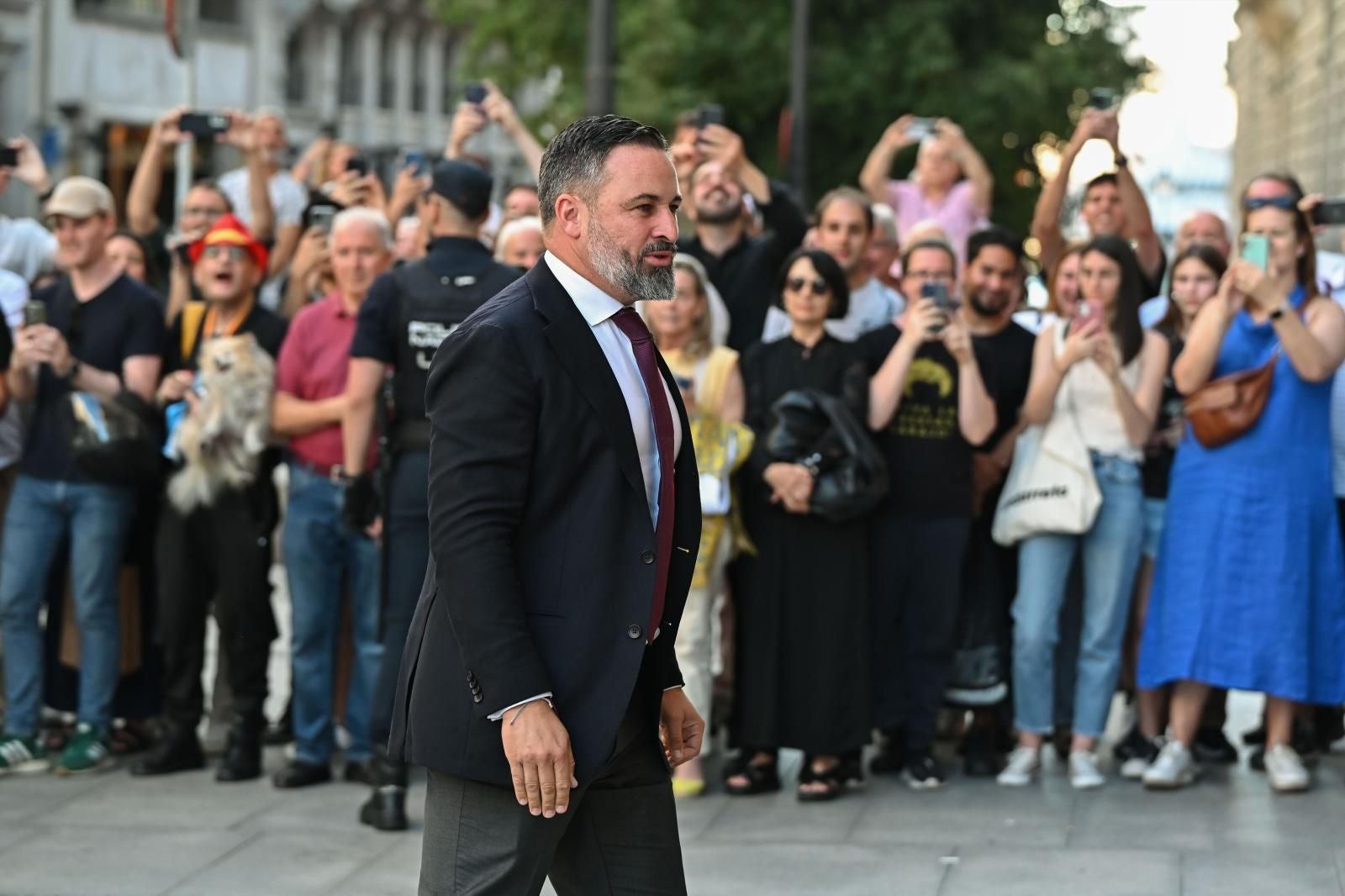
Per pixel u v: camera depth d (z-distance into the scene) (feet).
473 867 23.61
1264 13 177.78
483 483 23.02
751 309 51.85
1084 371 46.14
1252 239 43.45
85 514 48.21
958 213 63.16
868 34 153.38
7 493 52.03
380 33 286.87
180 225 56.03
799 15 113.50
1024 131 155.84
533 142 57.11
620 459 23.59
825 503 44.39
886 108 154.61
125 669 50.34
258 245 48.78
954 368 46.32
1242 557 44.19
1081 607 48.08
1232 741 51.72
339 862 40.32
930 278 46.88
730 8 153.79
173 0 68.18
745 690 45.70
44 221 54.80
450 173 42.83
